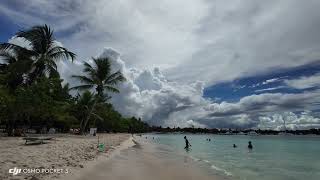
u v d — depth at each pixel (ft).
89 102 210.59
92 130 172.35
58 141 90.58
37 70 117.29
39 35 115.96
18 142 76.95
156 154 87.20
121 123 409.08
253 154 112.88
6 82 115.14
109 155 65.31
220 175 51.75
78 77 155.33
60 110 166.09
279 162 82.94
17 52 116.98
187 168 57.47
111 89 160.76
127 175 41.29
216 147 163.84
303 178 53.47
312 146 184.03
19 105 100.48
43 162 42.80
